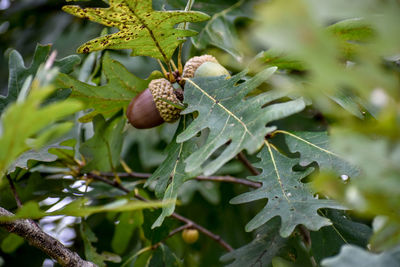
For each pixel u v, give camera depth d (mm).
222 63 595
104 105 568
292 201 503
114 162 599
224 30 610
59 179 581
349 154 340
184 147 523
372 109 517
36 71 546
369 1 275
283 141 640
